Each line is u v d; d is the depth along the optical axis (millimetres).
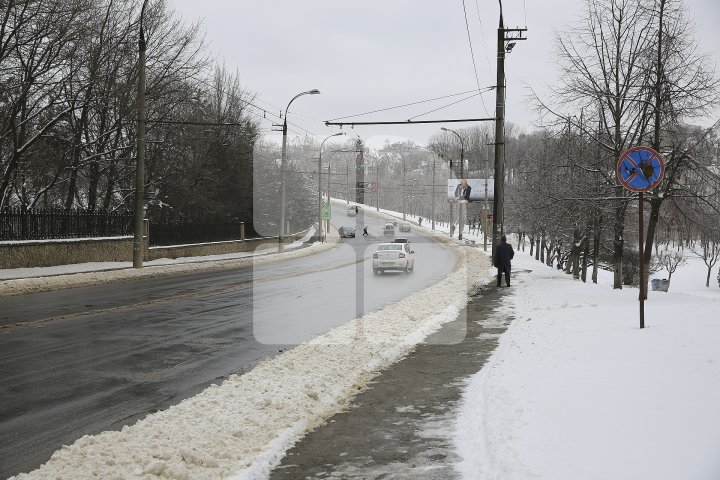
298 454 6105
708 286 75562
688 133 19250
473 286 23812
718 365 7324
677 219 20797
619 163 11531
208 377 9195
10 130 31234
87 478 5230
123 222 33062
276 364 9484
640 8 20453
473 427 6691
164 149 42844
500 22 29453
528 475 4875
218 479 5301
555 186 27688
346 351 10664
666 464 4703
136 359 10344
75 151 35812
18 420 7090
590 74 21594
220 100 54156
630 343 9516
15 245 25094
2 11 28500
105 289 21844
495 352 11070
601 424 5770
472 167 100625
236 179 51312
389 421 7152
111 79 35156
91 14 33781
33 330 12852
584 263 35375
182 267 31328
